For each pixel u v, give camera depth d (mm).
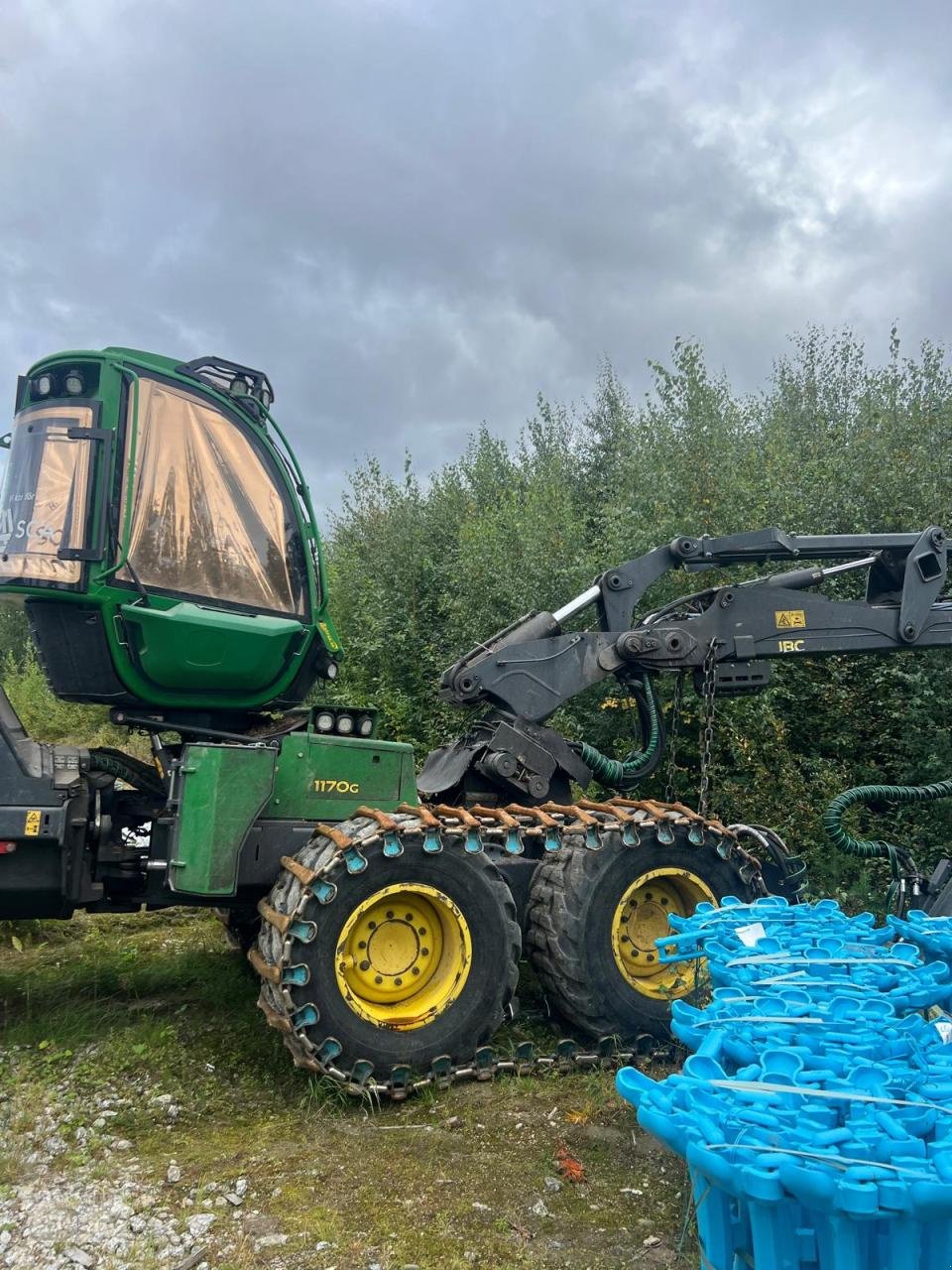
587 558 9148
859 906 6793
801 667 7723
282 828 4367
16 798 4215
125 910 4809
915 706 7145
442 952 4328
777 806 7211
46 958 6301
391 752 4691
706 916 3543
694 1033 2553
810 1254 1847
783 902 3775
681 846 4770
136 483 4434
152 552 4453
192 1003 5312
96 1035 4785
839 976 2885
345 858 4043
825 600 5633
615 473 11469
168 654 4453
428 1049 4109
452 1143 3654
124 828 4809
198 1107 4008
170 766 4543
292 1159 3506
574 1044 4445
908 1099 2043
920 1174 1766
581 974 4449
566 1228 3062
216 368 4754
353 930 4125
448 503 13016
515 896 4832
